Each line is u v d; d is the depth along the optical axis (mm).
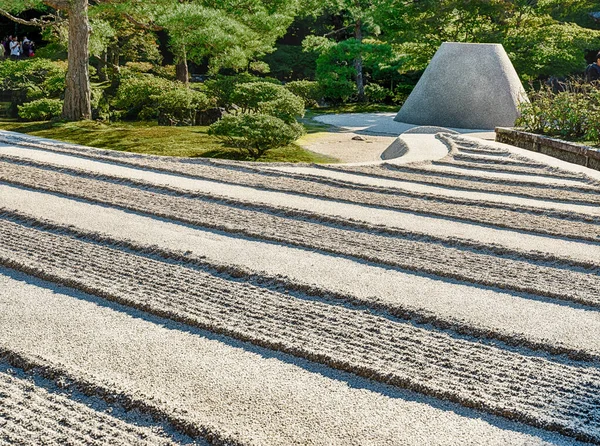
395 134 15609
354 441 2098
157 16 15797
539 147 10320
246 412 2248
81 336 2805
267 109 12523
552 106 11375
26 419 2170
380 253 4035
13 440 2053
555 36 23594
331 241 4262
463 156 8344
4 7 16469
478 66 17297
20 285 3383
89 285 3316
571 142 9703
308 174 6668
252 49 19547
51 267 3574
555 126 11156
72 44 15805
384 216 5102
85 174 6277
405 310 3135
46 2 15352
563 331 3000
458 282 3637
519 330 2984
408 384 2453
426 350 2744
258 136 10828
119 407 2275
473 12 23625
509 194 6238
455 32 24312
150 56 24094
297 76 31406
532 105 11867
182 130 13602
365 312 3133
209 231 4496
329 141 13891
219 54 18109
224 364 2598
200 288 3361
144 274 3537
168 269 3631
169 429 2158
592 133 10188
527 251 4188
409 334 2898
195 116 16156
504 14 23734
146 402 2254
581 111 10664
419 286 3533
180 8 15273
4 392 2332
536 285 3557
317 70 24391
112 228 4441
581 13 29328
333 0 25531
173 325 2957
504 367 2615
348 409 2297
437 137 10555
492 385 2463
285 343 2730
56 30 19953
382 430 2170
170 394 2354
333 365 2600
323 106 24969
